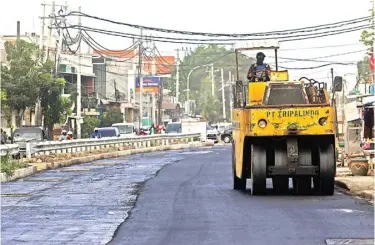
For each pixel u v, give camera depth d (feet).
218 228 49.44
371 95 101.76
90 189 80.28
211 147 222.48
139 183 87.30
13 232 49.44
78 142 157.89
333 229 48.16
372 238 44.39
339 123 118.21
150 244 43.78
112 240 45.57
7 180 93.66
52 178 97.86
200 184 85.10
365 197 68.59
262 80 76.23
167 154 172.04
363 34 139.33
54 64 223.92
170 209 60.64
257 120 67.97
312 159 71.46
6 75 209.46
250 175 74.28
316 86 73.56
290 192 74.13
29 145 128.88
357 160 91.86
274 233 46.83
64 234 48.34
